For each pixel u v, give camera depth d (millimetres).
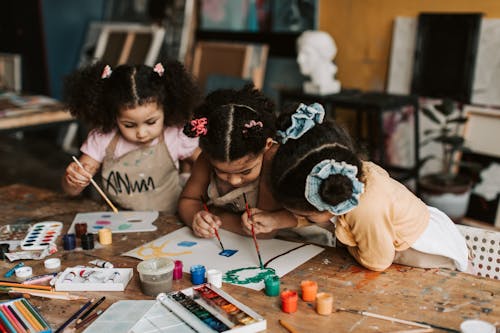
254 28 4414
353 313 1143
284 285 1271
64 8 5227
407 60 3580
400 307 1166
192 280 1295
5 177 4438
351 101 3260
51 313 1165
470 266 1520
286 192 1242
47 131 5516
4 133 2764
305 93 3527
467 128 3355
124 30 5082
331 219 1399
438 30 3385
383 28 3688
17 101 3197
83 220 1721
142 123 1699
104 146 1854
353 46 3871
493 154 3275
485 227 3330
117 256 1460
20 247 1515
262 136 1347
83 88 1754
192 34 4844
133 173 1875
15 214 1785
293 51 4199
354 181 1168
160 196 1917
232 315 1110
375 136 3758
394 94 3500
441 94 3432
